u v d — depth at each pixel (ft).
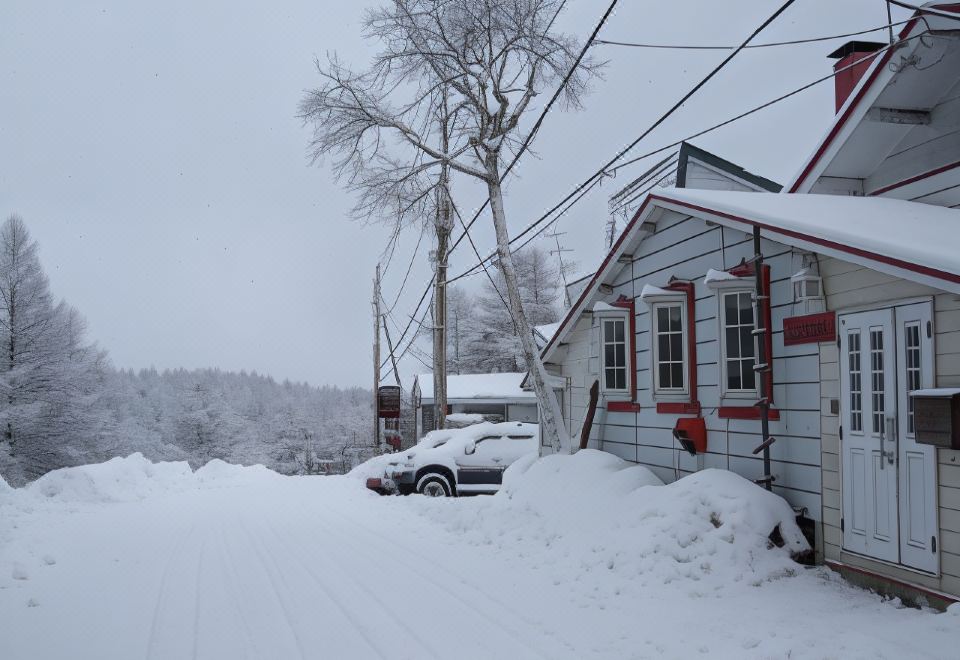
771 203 28.73
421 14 45.55
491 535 32.91
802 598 20.71
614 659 16.33
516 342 156.35
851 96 29.91
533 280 168.86
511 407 121.60
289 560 28.63
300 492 56.70
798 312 26.14
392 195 46.88
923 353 20.52
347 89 44.80
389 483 53.93
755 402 28.40
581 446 39.96
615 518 29.17
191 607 21.44
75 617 20.49
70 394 116.47
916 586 19.99
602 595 22.11
